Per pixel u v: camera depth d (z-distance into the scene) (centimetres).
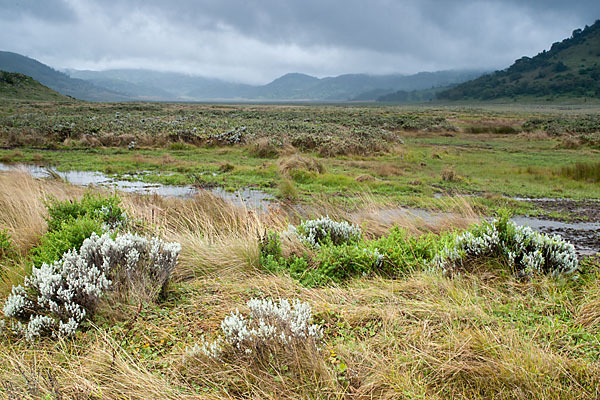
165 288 378
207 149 2342
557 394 222
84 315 320
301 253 481
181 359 265
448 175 1484
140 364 261
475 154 2564
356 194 1120
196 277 427
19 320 318
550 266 404
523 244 422
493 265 414
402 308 328
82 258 365
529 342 268
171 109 6350
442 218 692
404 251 450
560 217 896
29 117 3719
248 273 430
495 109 11806
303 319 284
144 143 2412
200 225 614
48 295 320
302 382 240
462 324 301
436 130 4238
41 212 616
